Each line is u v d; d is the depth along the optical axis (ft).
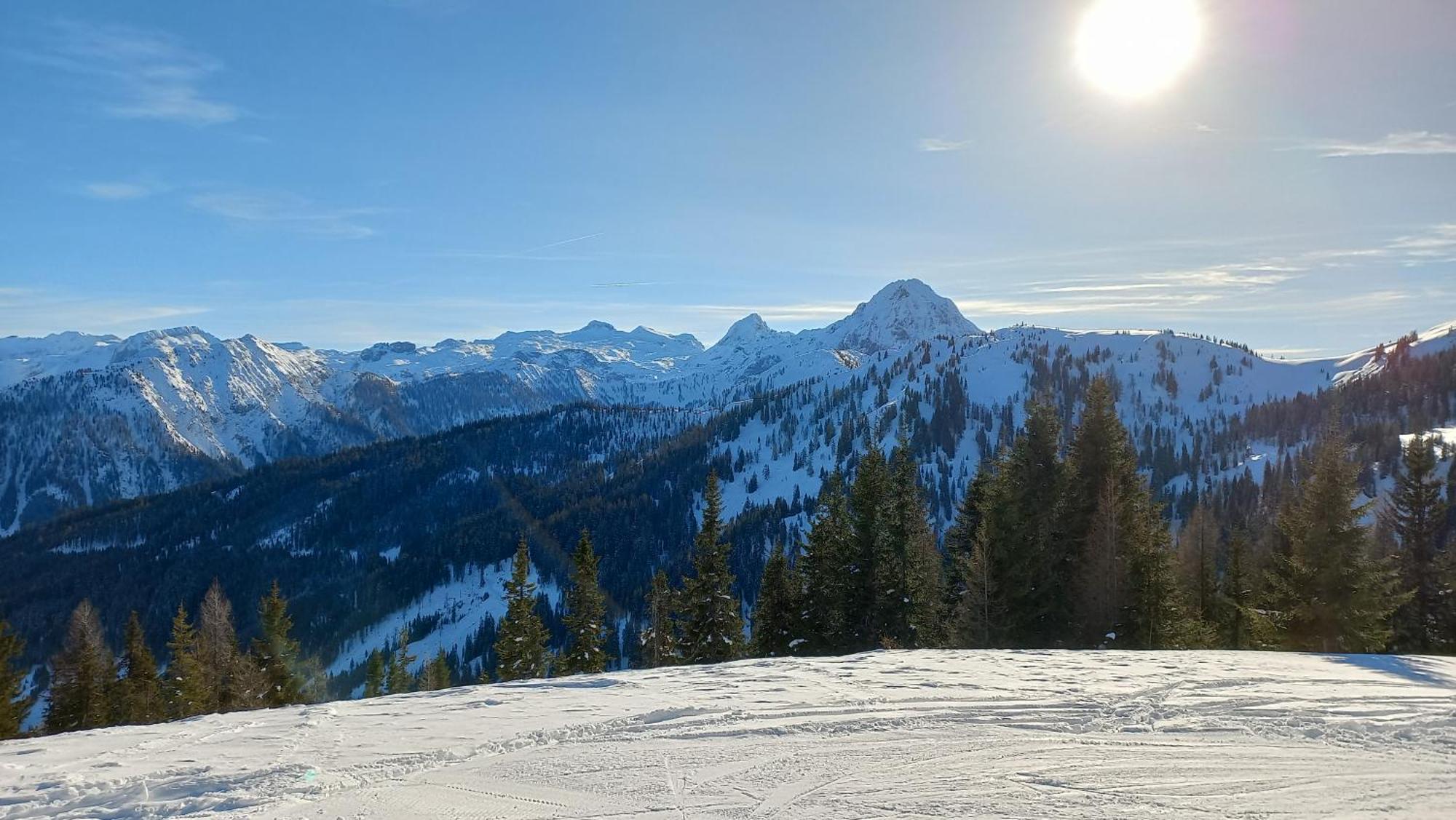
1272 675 45.91
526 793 28.37
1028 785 28.73
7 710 101.19
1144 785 28.66
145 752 33.27
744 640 119.03
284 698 139.33
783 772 30.40
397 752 33.12
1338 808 26.55
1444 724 35.86
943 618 101.71
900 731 35.45
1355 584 77.71
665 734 35.42
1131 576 85.46
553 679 48.75
